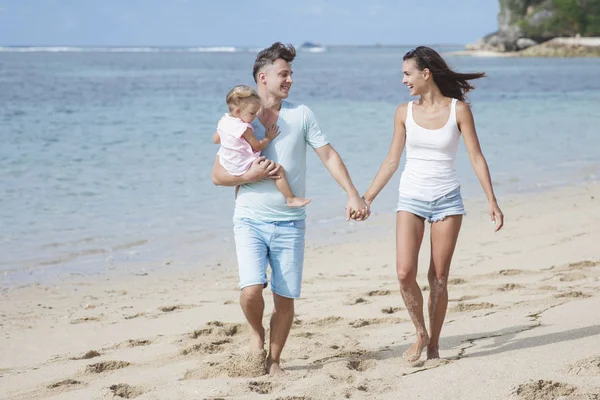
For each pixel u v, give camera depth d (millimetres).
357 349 5195
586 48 126250
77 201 12117
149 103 32375
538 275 7387
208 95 37562
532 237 9328
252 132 4539
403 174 4789
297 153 4629
